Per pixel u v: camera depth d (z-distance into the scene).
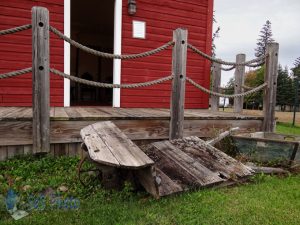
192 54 8.12
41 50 4.20
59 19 6.70
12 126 4.29
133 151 3.44
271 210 3.16
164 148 4.48
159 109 7.05
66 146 4.67
